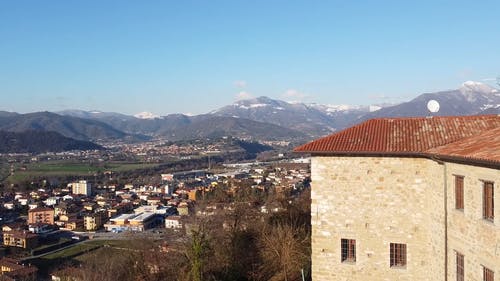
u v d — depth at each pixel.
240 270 44.97
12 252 105.69
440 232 23.88
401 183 25.95
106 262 52.59
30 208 152.38
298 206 56.41
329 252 27.28
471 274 20.94
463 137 25.59
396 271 26.05
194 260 41.59
